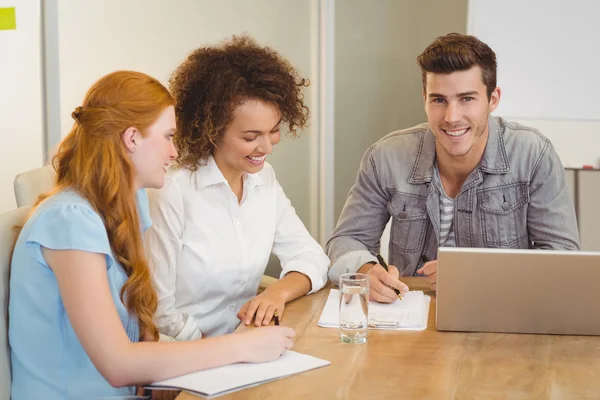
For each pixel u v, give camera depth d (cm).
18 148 322
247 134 182
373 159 233
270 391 134
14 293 150
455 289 165
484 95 206
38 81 318
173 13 324
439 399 131
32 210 157
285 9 329
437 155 225
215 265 195
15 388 151
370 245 238
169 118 159
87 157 152
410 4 339
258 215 204
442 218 228
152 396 165
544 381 139
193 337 189
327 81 336
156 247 187
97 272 145
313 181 345
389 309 181
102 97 153
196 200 192
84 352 151
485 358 151
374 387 136
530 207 223
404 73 346
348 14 339
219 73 180
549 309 164
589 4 282
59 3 318
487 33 289
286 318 177
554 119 290
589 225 292
